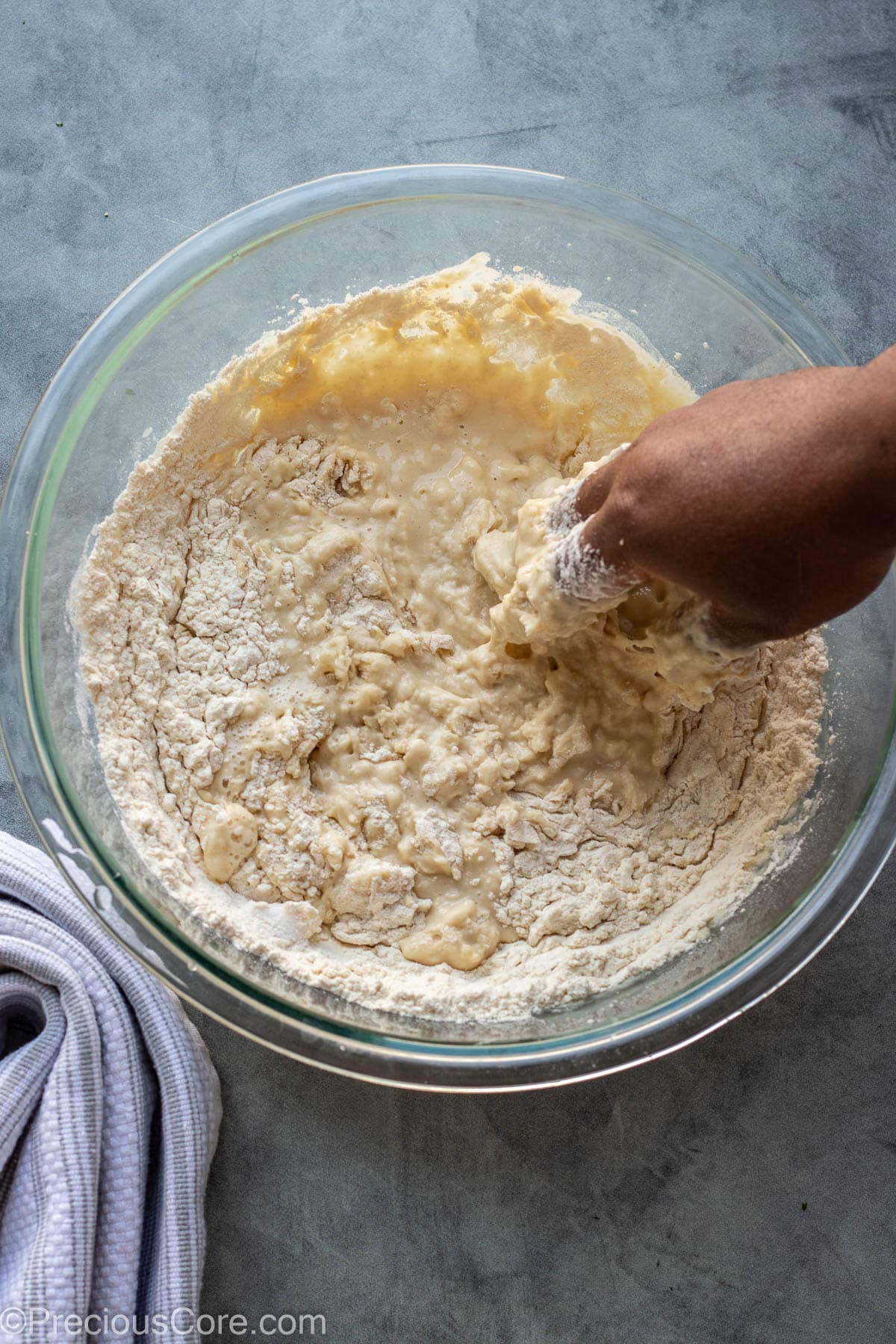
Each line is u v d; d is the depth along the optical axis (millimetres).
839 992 562
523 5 599
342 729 539
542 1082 492
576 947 526
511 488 561
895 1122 555
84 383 517
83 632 515
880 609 519
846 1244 548
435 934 525
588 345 552
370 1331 540
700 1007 498
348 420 561
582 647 541
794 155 597
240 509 549
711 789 541
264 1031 494
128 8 597
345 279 539
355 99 597
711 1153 553
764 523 405
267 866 522
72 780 501
